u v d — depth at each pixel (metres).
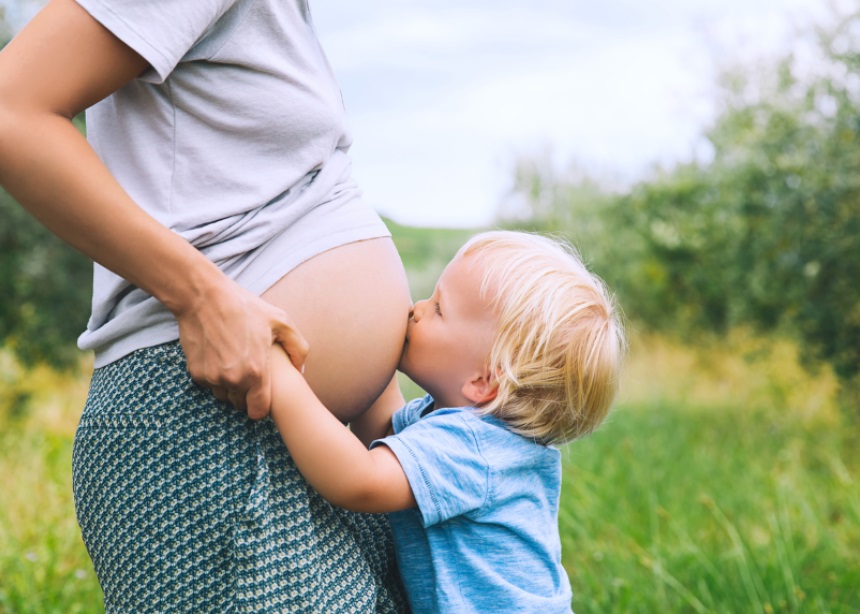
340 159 1.37
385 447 1.33
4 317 6.87
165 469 1.16
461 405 1.48
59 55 1.06
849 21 5.92
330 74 1.36
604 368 1.48
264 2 1.21
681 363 8.54
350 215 1.34
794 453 5.34
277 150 1.24
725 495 4.32
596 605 2.88
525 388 1.43
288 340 1.19
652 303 9.45
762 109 6.70
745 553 3.26
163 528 1.16
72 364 7.12
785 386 6.82
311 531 1.20
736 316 6.89
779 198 6.27
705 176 8.59
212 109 1.20
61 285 7.00
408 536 1.39
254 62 1.20
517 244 1.53
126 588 1.18
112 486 1.18
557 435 1.47
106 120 1.25
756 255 6.56
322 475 1.20
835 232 5.85
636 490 4.29
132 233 1.08
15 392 5.84
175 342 1.19
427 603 1.37
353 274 1.31
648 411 6.76
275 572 1.15
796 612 2.92
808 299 6.06
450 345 1.46
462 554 1.36
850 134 5.89
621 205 10.16
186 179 1.21
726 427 6.30
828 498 4.42
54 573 2.92
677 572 3.22
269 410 1.18
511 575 1.38
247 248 1.22
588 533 3.57
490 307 1.45
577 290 1.50
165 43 1.10
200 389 1.18
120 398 1.19
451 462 1.33
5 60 1.06
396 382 1.66
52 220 1.08
